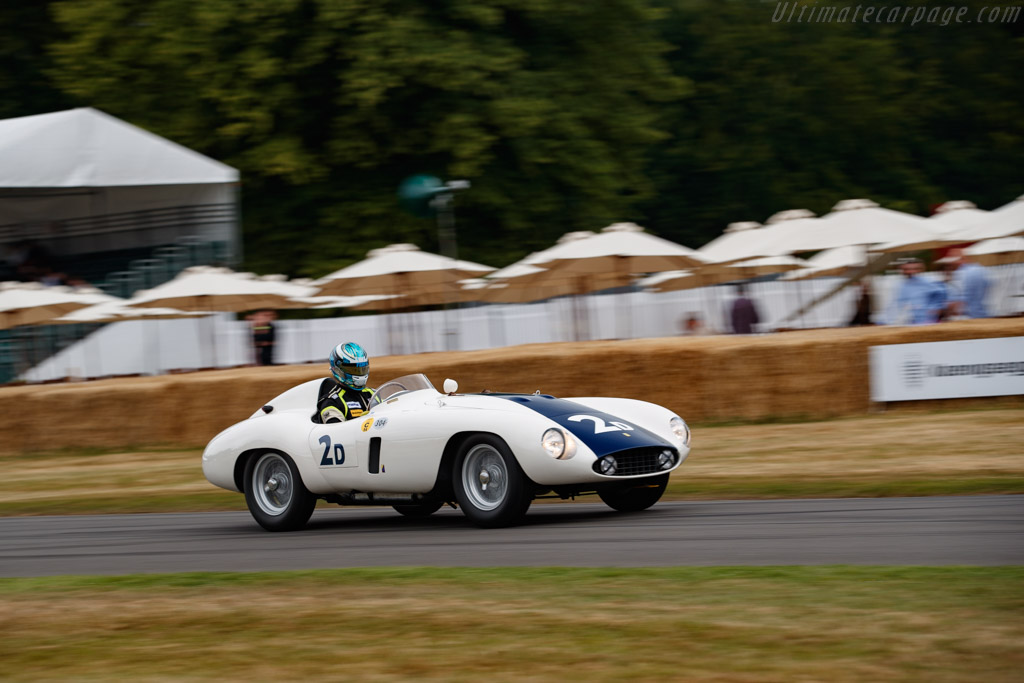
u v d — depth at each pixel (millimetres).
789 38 75000
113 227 46219
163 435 28016
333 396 14914
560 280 38844
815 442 20438
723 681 6305
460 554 11312
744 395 24859
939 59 77812
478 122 44406
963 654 6500
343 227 45656
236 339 41531
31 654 7973
